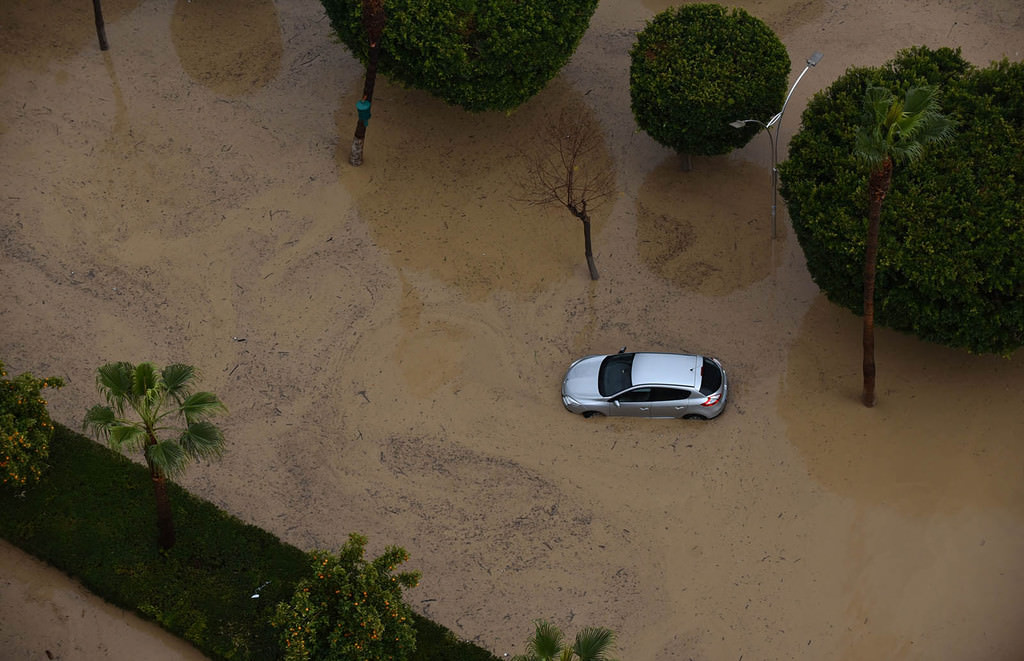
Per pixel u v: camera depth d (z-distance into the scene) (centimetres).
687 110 3045
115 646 2436
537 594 2506
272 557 2536
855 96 2891
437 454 2747
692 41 3139
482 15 3116
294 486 2695
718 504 2633
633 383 2734
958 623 2414
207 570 2512
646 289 3062
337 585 2250
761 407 2803
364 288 3088
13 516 2589
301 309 3041
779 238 3158
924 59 2917
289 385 2884
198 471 2717
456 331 2988
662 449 2738
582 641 1992
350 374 2903
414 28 3077
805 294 3030
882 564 2512
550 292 3069
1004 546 2525
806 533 2572
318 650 2223
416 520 2633
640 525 2605
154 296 3069
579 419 2805
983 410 2756
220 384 2884
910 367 2855
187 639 2414
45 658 2416
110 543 2550
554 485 2683
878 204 2298
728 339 2944
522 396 2855
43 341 2964
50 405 2823
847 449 2709
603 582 2519
